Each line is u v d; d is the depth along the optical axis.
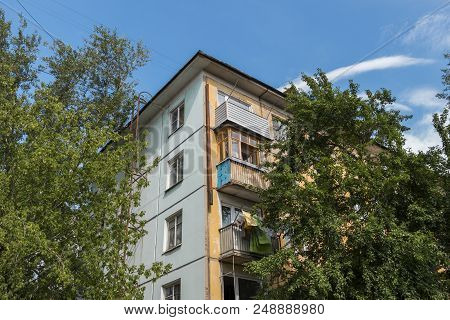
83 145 9.88
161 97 19.70
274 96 19.52
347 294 10.91
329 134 13.77
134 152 11.67
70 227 9.45
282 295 11.33
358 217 11.41
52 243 8.68
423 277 10.98
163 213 17.34
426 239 10.79
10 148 9.85
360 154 12.95
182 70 18.16
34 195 9.23
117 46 21.53
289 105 14.50
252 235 14.75
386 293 10.27
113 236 10.08
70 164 9.57
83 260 9.14
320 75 14.55
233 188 15.52
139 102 20.16
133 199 10.70
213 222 15.03
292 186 12.30
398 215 12.27
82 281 9.17
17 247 7.96
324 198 11.93
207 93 17.45
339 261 11.12
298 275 11.27
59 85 19.28
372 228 10.90
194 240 15.03
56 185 9.30
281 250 11.77
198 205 15.52
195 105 17.78
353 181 11.85
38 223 9.00
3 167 9.73
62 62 20.00
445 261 11.46
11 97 10.45
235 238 14.46
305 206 11.89
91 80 20.66
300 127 13.81
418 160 12.41
